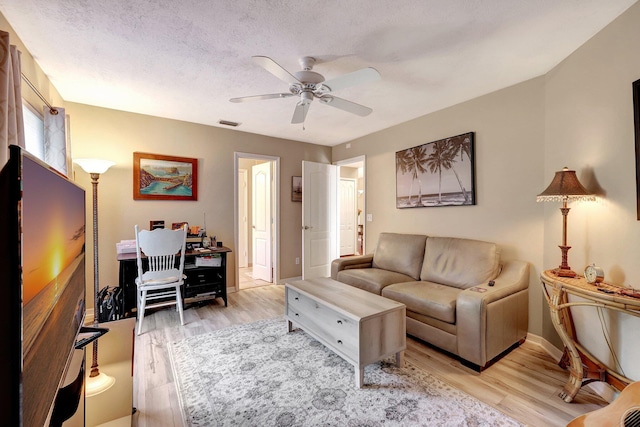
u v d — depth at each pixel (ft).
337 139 15.70
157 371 6.88
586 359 5.88
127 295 10.28
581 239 6.84
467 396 5.94
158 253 9.41
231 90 9.22
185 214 12.50
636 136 5.25
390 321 6.74
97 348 5.20
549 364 7.26
